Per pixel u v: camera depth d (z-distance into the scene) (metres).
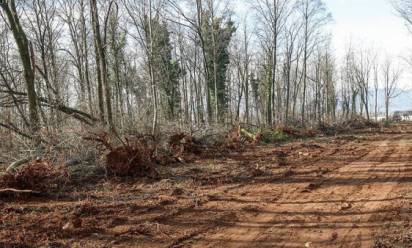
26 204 9.06
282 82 53.00
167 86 37.56
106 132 13.56
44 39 26.45
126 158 12.23
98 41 18.09
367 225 7.66
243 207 9.01
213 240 6.94
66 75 34.41
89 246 6.57
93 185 11.03
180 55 40.44
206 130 20.58
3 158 12.74
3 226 7.47
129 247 6.56
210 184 11.55
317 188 11.05
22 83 22.92
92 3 18.17
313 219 8.11
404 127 46.31
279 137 25.73
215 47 29.67
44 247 6.46
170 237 7.05
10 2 15.12
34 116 14.77
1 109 17.77
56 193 10.03
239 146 20.44
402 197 9.76
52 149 12.53
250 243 6.80
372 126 46.34
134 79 36.66
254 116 53.31
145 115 19.67
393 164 15.07
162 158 14.89
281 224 7.81
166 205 9.15
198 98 37.16
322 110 54.06
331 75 58.53
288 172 13.38
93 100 23.52
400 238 6.85
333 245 6.66
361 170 13.84
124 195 10.02
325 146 22.27
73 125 14.96
